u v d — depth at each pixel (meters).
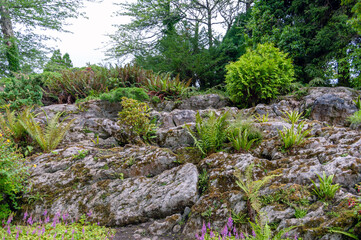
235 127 5.42
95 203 4.65
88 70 11.64
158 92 8.92
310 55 10.80
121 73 10.21
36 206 4.80
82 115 7.79
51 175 5.31
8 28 15.20
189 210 4.19
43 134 6.50
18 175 4.69
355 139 4.58
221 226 3.77
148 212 4.29
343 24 9.48
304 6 11.23
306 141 4.85
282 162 4.49
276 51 9.09
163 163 5.13
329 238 3.04
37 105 8.39
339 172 3.81
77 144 6.74
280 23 11.70
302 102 7.60
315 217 3.30
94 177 5.12
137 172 5.11
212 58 15.41
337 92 7.56
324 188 3.55
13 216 4.70
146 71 10.51
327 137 5.02
